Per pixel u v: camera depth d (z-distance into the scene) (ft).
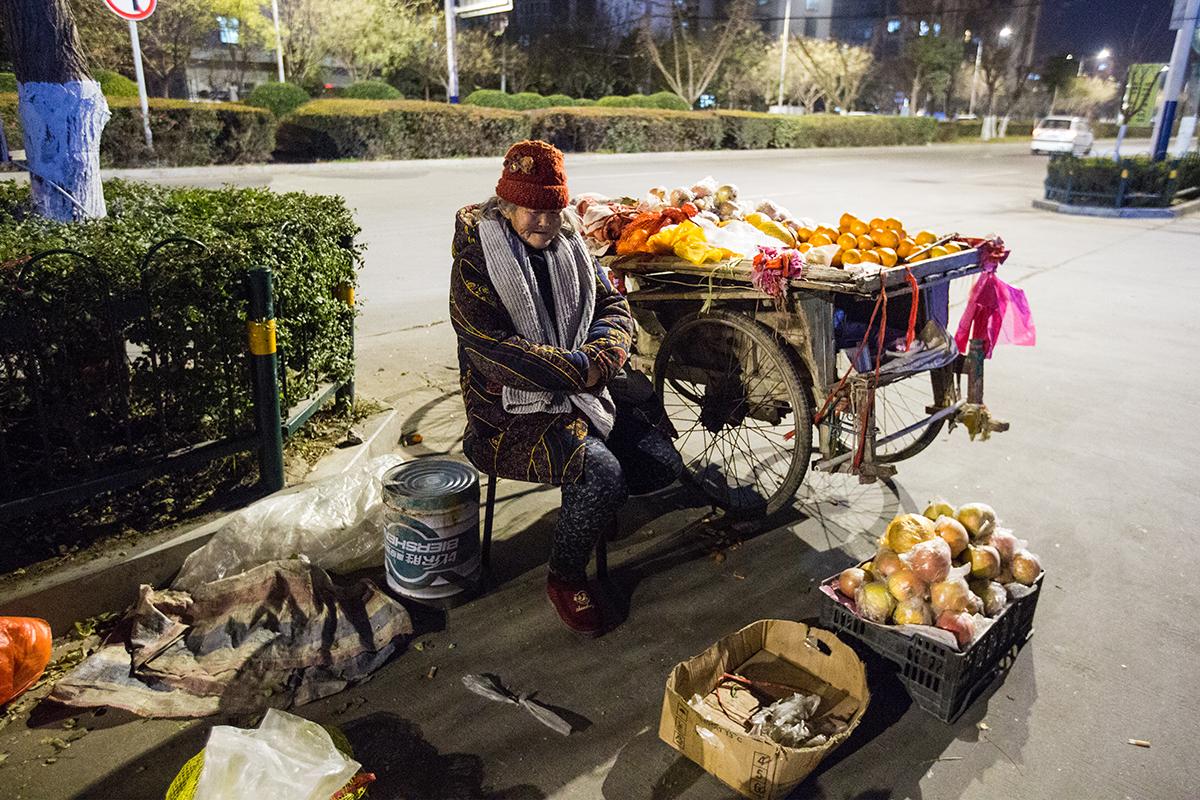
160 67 76.64
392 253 28.91
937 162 83.10
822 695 8.23
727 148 89.45
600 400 9.25
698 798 7.32
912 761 7.69
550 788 7.39
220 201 14.24
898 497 12.92
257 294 10.21
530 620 9.71
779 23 166.91
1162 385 18.31
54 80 13.61
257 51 103.60
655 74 129.08
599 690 8.63
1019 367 19.38
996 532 9.15
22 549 9.48
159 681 8.33
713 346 11.75
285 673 8.53
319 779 6.46
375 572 10.41
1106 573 10.93
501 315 8.63
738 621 9.84
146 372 10.21
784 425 15.48
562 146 75.10
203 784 6.30
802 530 11.89
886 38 215.51
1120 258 33.22
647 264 11.38
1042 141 104.58
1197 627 9.85
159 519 10.28
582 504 8.96
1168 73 50.75
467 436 9.58
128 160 51.11
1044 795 7.37
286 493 11.10
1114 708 8.46
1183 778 7.60
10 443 10.33
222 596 9.20
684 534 11.68
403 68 101.60
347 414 13.96
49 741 7.65
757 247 11.03
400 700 8.36
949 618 8.06
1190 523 12.25
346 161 59.11
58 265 9.11
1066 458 14.43
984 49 162.81
